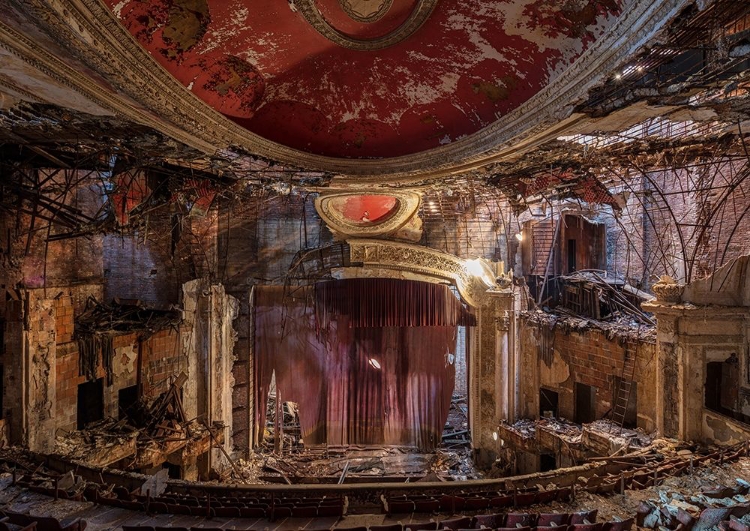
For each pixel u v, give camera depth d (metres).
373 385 22.64
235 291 21.14
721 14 5.24
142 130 8.42
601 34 6.05
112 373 16.67
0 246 13.91
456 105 9.47
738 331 13.41
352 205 19.34
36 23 4.69
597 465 11.56
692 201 16.62
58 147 9.80
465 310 21.84
